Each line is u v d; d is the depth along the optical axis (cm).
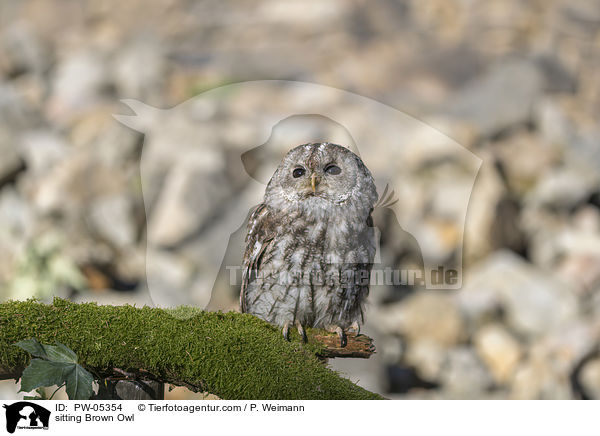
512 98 2105
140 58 2002
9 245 1633
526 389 1611
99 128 1783
